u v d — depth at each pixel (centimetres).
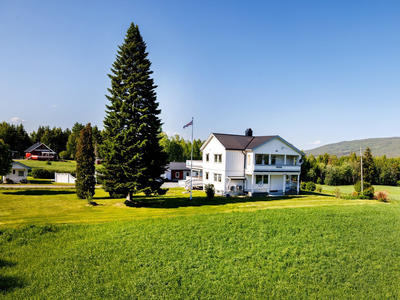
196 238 1548
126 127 2384
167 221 1883
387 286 1103
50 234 1577
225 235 1609
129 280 1085
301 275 1169
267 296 1013
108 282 1066
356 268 1248
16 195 2933
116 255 1307
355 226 1861
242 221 1906
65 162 8612
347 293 1048
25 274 1112
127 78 2397
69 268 1171
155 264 1223
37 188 3516
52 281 1063
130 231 1644
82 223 1817
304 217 2053
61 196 2934
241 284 1080
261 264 1255
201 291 1027
